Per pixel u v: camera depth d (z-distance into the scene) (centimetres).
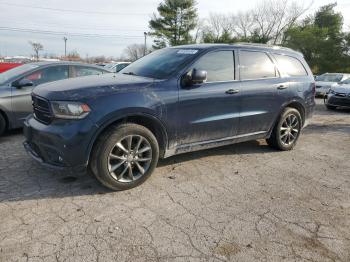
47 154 347
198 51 428
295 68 557
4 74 633
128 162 364
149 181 399
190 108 402
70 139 323
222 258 259
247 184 406
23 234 278
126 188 369
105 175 347
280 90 512
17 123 591
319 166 487
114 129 346
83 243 269
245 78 467
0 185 370
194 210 333
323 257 266
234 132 466
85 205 332
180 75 397
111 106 337
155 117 370
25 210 317
